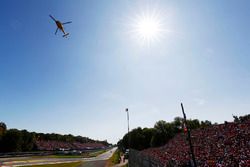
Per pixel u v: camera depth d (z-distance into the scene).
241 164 22.69
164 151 53.16
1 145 82.50
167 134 89.31
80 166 48.84
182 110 14.82
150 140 99.12
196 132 54.66
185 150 41.81
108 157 76.38
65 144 144.38
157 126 96.19
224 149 31.25
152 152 61.06
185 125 14.64
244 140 30.61
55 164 50.62
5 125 90.56
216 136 40.72
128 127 50.78
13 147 83.25
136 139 101.19
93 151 119.31
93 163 54.66
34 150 96.88
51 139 145.38
